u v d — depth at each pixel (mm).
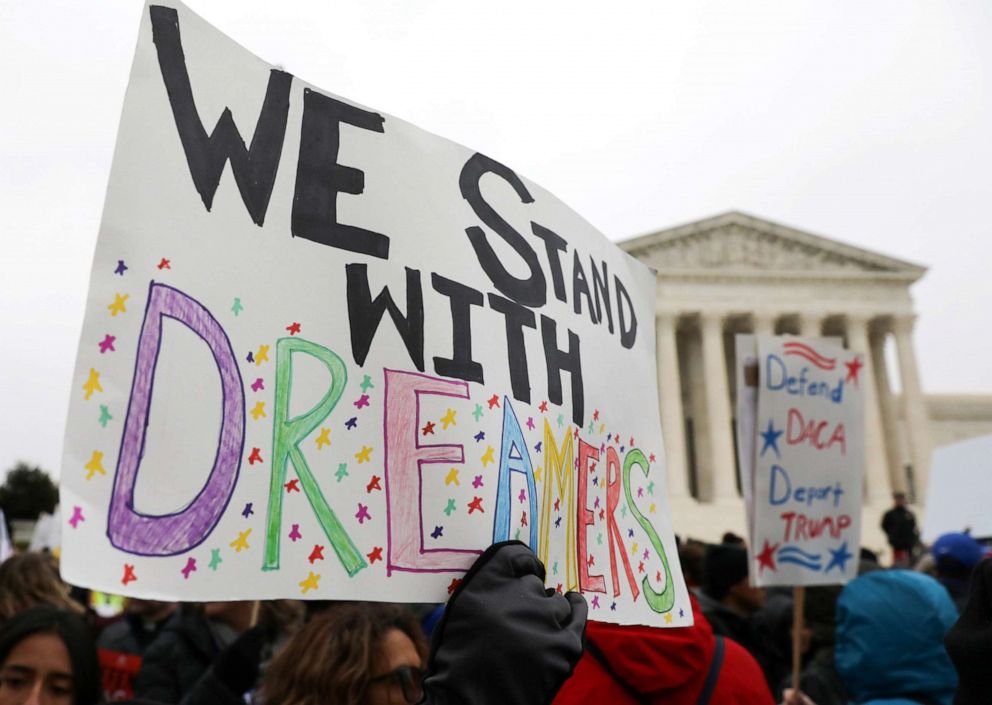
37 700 3221
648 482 3199
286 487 1971
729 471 50906
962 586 6609
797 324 55219
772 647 7477
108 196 1835
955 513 8766
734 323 56312
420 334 2314
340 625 3537
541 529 2504
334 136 2307
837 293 54188
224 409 1914
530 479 2475
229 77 2125
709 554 7926
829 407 6477
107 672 5918
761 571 6035
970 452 8758
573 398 2783
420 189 2459
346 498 2057
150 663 5191
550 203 2943
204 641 5238
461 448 2287
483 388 2404
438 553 2168
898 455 54312
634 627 3400
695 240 55312
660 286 53406
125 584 1672
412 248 2371
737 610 7781
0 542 7766
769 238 55438
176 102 1995
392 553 2090
